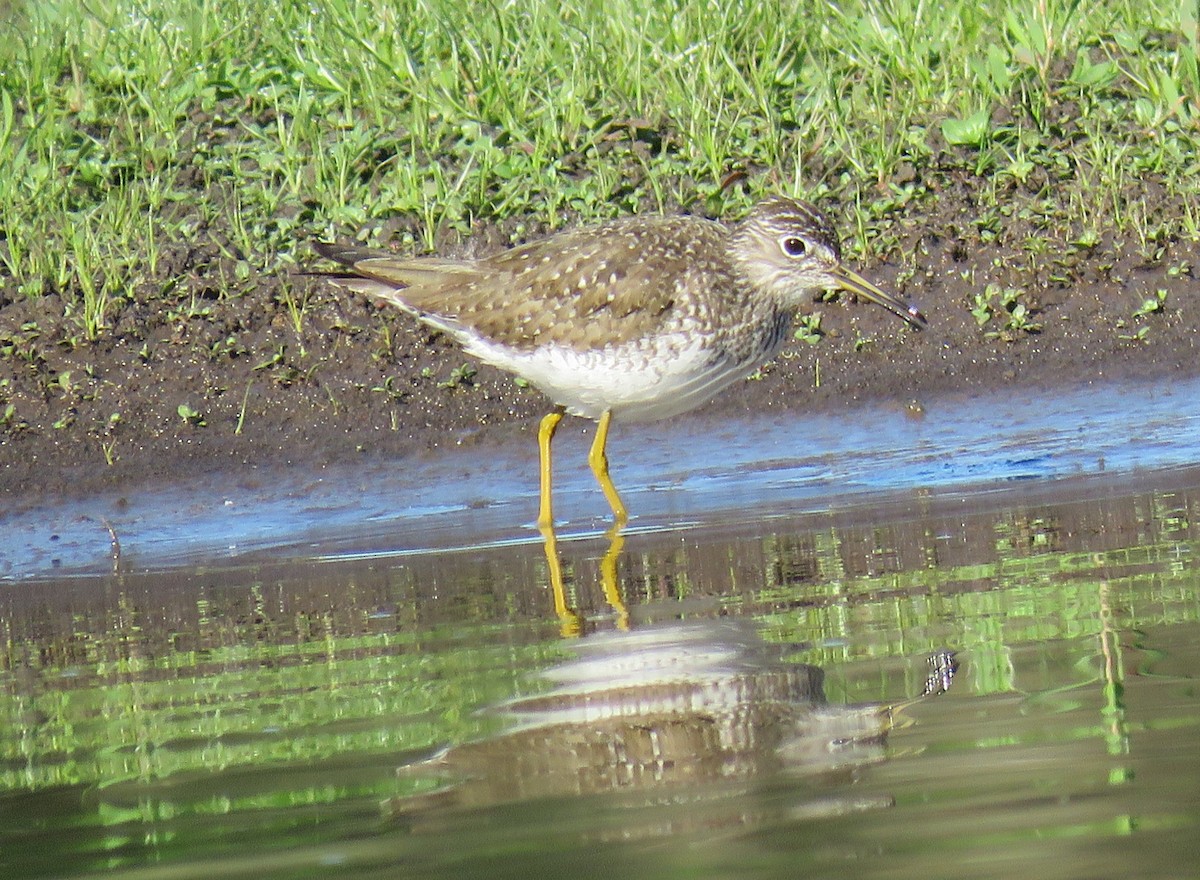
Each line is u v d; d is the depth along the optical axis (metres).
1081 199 16.02
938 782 5.64
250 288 15.13
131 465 13.20
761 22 18.41
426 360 14.42
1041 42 17.72
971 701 6.52
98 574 10.57
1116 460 11.60
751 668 7.24
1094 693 6.48
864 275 15.47
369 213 16.09
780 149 16.78
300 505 12.29
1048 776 5.60
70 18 19.31
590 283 11.66
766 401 14.04
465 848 5.32
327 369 14.31
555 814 5.59
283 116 17.72
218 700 7.36
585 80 17.66
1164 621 7.48
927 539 9.77
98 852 5.51
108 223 15.92
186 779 6.23
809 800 5.56
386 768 6.19
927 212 16.09
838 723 6.39
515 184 16.23
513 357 11.99
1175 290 15.07
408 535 11.17
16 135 17.20
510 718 6.71
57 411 13.78
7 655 8.52
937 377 14.23
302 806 5.83
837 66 17.97
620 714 6.68
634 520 11.11
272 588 9.78
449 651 7.95
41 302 14.97
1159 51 18.05
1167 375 13.95
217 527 11.80
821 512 10.80
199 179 16.75
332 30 18.52
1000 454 12.10
